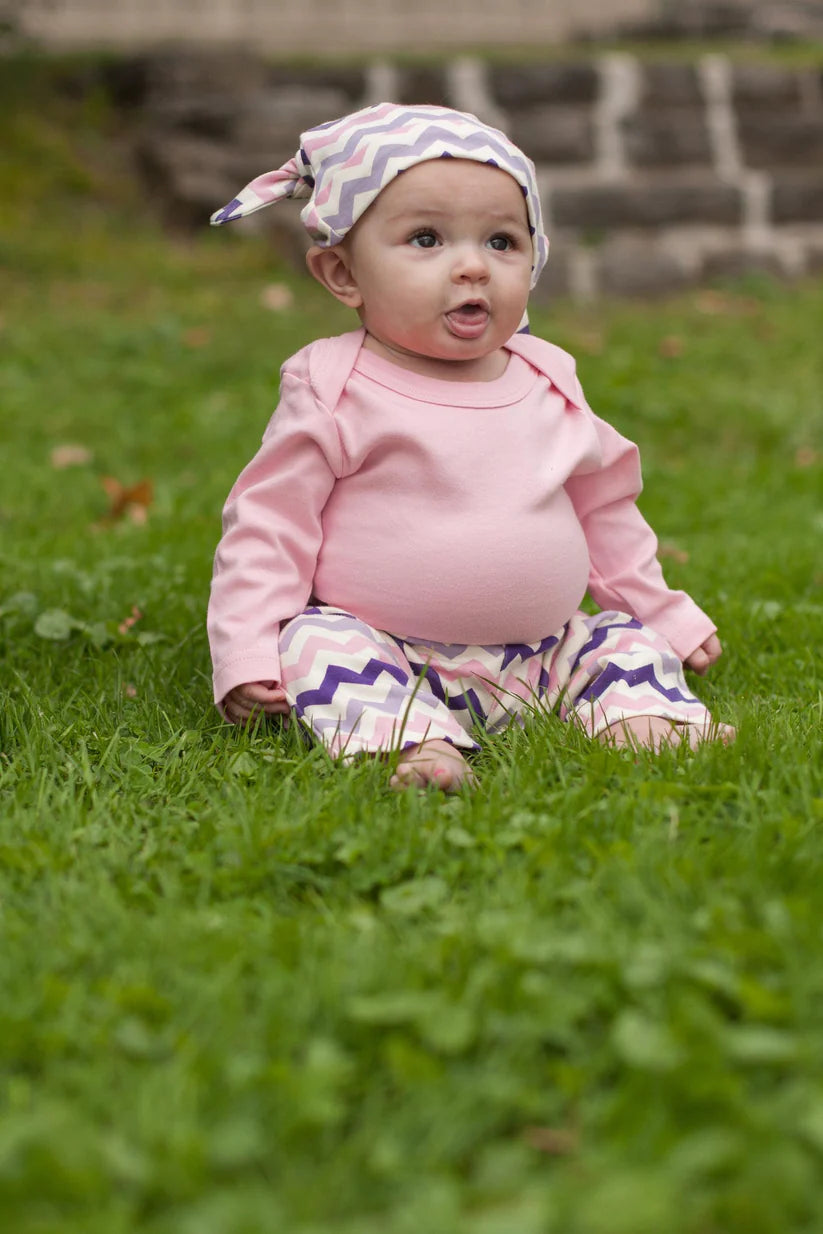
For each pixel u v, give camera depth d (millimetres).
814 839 1901
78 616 3270
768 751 2232
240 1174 1326
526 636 2467
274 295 8117
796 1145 1327
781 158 10547
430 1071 1409
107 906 1762
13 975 1601
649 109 10500
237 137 9820
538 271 2566
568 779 2182
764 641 3066
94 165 9969
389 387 2406
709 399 6227
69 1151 1306
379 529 2383
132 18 11539
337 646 2336
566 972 1561
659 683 2498
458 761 2236
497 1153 1326
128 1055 1479
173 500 4656
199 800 2191
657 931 1648
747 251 9438
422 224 2338
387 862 1926
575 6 13438
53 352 6938
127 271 8578
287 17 12102
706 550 3922
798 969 1537
